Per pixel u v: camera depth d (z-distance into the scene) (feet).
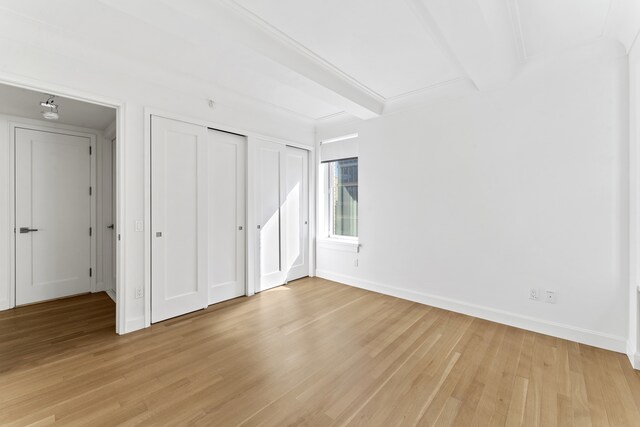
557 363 6.91
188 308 10.09
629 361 6.95
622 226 7.32
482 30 6.24
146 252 8.93
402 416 5.24
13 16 6.39
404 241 11.66
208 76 9.57
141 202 8.84
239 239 11.85
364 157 12.92
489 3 5.70
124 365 6.83
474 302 9.86
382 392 5.91
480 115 9.59
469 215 9.91
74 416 5.18
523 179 8.79
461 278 10.16
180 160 9.76
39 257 11.27
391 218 12.05
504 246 9.20
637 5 5.84
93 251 12.59
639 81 6.42
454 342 8.02
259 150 12.44
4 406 5.41
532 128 8.59
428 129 10.85
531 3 6.04
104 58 7.92
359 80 9.86
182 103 9.73
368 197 12.81
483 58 7.43
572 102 7.94
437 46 7.74
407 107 11.34
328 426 5.00
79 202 12.23
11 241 10.65
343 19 6.64
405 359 7.14
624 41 6.95
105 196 12.91
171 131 9.50
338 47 7.83
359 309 10.55
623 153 7.27
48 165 11.44
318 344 7.93
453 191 10.27
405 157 11.53
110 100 8.14
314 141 15.03
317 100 11.78
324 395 5.81
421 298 11.19
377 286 12.57
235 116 11.38
